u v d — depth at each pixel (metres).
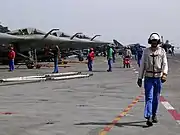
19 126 8.13
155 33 8.21
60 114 9.79
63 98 13.23
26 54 40.75
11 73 27.00
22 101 12.40
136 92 15.15
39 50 42.66
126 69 33.22
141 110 10.48
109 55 30.02
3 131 7.60
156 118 8.61
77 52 57.44
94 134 7.33
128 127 8.04
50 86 17.62
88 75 24.16
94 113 9.95
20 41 38.78
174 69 33.47
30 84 18.53
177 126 8.14
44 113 9.94
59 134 7.33
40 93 14.74
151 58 8.09
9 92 15.07
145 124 8.37
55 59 27.02
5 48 39.28
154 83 8.16
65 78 21.78
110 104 11.72
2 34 37.78
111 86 17.70
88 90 15.91
